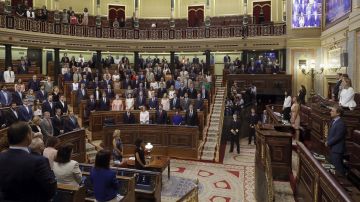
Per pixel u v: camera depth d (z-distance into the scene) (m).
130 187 5.96
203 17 26.62
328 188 3.75
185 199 5.33
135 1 26.80
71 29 22.23
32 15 20.31
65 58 20.88
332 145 5.93
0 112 9.96
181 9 27.17
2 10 20.84
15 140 2.93
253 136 15.57
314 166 4.43
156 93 15.68
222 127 15.27
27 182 2.80
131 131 13.06
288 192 6.41
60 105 11.94
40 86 14.33
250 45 22.02
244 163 11.91
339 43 14.55
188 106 14.30
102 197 4.60
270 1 24.75
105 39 23.56
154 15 27.36
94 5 26.38
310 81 19.19
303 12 19.06
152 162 9.48
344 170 5.89
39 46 20.59
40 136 5.15
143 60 23.19
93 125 13.74
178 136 12.82
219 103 17.00
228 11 26.00
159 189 7.32
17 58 22.45
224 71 21.02
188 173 10.72
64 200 4.46
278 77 19.28
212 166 11.54
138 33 24.34
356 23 11.77
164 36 24.20
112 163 9.07
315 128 9.01
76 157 10.68
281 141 7.14
